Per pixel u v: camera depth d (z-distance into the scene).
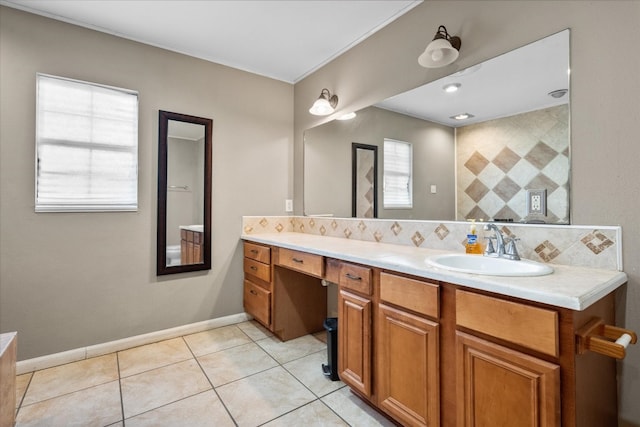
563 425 0.98
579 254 1.41
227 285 2.91
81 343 2.27
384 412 1.63
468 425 1.20
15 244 2.06
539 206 1.54
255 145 3.05
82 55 2.26
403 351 1.45
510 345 1.09
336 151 2.73
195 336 2.66
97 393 1.84
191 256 2.72
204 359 2.25
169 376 2.02
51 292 2.17
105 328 2.35
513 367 1.07
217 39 2.50
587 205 1.39
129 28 2.34
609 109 1.32
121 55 2.40
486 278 1.19
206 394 1.83
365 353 1.64
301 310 2.68
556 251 1.48
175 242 2.64
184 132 2.67
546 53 1.50
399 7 2.11
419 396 1.38
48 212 2.16
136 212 2.46
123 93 2.42
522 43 1.58
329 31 2.39
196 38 2.48
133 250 2.46
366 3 2.07
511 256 1.54
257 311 2.74
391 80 2.24
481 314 1.16
